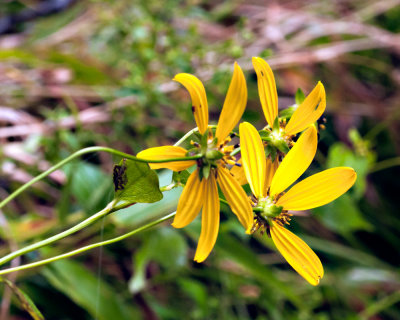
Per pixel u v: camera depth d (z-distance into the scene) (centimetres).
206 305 46
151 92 49
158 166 24
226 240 43
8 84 54
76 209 45
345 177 24
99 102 56
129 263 47
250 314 53
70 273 39
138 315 43
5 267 39
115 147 50
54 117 45
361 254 58
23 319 39
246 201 24
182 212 23
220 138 24
